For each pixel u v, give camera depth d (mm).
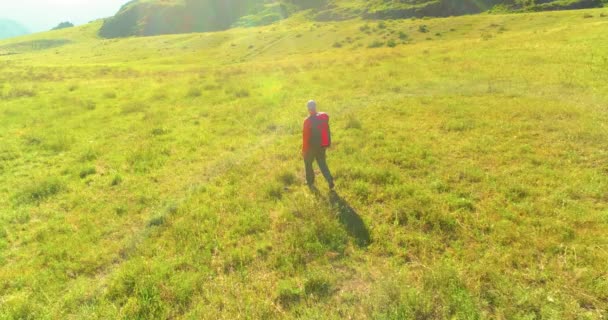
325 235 6000
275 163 9516
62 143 12477
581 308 4324
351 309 4516
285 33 87938
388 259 5453
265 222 6637
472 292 4582
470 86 15867
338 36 77312
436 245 5637
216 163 10055
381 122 12039
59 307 4953
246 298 4828
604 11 51344
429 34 64875
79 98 21109
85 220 7352
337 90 17938
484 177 7699
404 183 7637
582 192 6750
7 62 67562
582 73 15570
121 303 4965
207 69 38250
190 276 5289
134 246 6328
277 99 17109
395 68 21906
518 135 9820
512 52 22766
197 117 15320
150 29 164000
